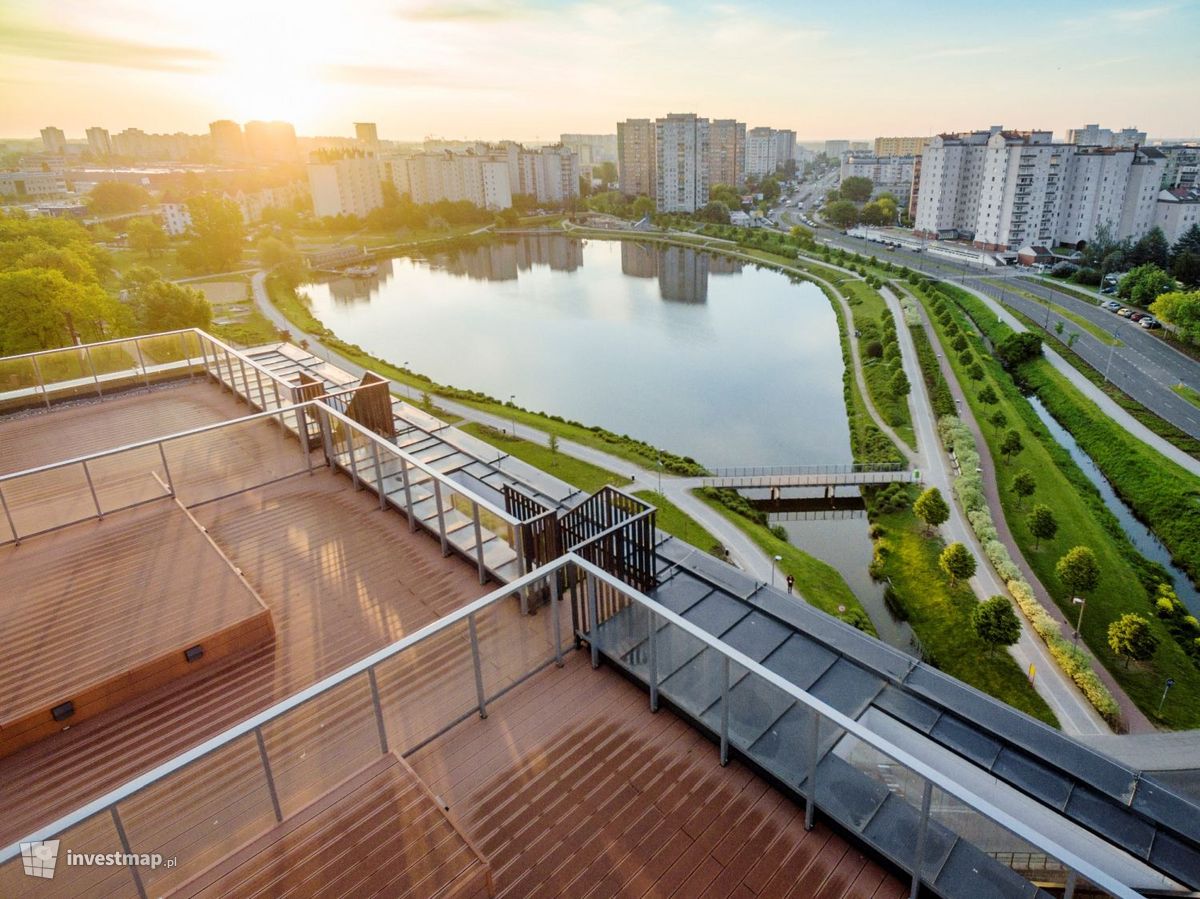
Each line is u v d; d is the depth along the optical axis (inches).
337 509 398.0
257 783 200.1
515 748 237.0
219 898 177.3
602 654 273.0
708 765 230.4
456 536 345.1
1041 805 302.8
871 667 337.7
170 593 312.2
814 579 1162.0
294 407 418.0
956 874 180.1
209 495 409.4
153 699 268.2
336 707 239.6
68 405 565.9
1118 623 964.6
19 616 297.6
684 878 194.9
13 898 163.3
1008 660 989.2
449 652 261.3
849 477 1503.4
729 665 220.7
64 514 366.9
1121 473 1504.7
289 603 319.9
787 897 189.9
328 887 180.7
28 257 1605.6
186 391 600.1
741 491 1501.0
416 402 1951.3
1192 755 842.2
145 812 181.0
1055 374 2015.3
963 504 1365.7
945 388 1936.5
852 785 198.1
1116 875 293.3
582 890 190.9
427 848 191.6
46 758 244.8
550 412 2005.4
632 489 1450.5
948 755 310.2
